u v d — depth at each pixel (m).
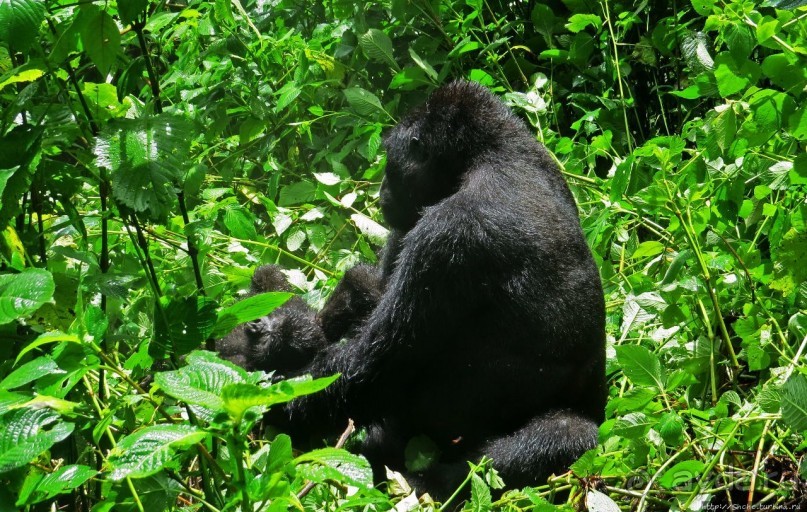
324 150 8.68
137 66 4.52
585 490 4.61
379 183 8.23
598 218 6.93
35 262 4.60
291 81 8.39
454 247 5.82
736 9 5.98
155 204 3.88
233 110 8.43
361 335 6.07
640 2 9.83
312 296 6.87
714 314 6.42
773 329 6.25
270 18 9.68
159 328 3.67
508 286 5.82
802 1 5.75
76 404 3.40
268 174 9.29
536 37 10.02
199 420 3.77
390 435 6.30
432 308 5.87
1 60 4.62
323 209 7.89
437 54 9.24
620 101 9.26
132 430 4.07
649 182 7.57
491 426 6.05
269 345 6.21
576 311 5.84
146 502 3.51
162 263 6.98
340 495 4.76
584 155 8.49
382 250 7.25
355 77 9.23
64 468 3.20
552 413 5.81
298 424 6.09
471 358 5.99
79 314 3.46
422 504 4.74
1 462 3.10
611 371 6.42
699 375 6.18
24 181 4.09
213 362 3.20
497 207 5.92
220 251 7.40
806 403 4.25
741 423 4.84
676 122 9.90
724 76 6.05
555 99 9.71
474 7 9.32
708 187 6.61
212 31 8.47
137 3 4.08
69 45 4.17
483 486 4.36
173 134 4.04
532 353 5.84
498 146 6.38
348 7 9.17
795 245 6.05
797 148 6.77
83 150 4.31
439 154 6.52
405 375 6.08
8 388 3.27
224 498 3.84
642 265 7.65
